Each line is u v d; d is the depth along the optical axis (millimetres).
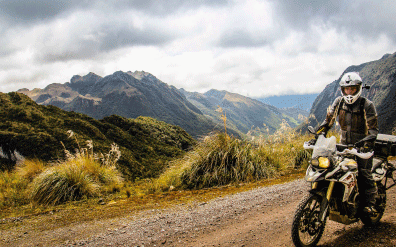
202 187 7918
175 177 8625
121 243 3650
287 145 10727
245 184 7754
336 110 3590
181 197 6773
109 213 5613
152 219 4750
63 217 5574
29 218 5625
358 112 3355
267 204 5082
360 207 3445
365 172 3346
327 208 3131
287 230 3664
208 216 4602
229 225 4086
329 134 8219
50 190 7137
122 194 7680
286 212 4492
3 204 6922
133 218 5016
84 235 4191
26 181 8906
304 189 6031
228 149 8664
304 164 9453
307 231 3219
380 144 3795
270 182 7668
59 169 7957
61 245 3797
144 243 3592
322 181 3230
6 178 9094
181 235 3799
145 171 18984
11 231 4715
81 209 6246
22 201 7125
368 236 3309
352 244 3137
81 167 8625
